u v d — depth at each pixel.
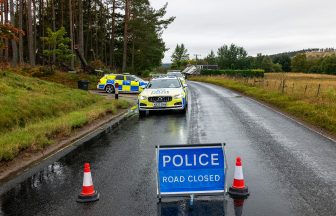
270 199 5.89
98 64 44.53
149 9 62.38
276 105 21.03
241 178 6.19
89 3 64.19
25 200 6.06
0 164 8.35
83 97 20.53
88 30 63.75
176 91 17.41
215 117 15.86
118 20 65.06
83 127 13.63
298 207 5.53
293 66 162.38
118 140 11.16
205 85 47.00
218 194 6.00
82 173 7.63
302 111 16.97
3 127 11.87
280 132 12.17
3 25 18.25
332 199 5.84
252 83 41.78
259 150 9.43
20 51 40.16
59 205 5.80
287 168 7.71
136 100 24.50
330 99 20.56
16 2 52.75
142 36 63.59
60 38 37.34
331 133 12.03
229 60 149.00
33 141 9.95
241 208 5.53
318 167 7.77
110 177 7.26
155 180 7.02
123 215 5.36
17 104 14.27
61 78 32.31
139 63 71.75
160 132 12.35
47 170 7.90
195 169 6.02
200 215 5.29
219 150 6.05
